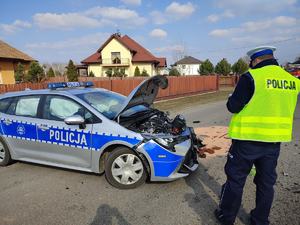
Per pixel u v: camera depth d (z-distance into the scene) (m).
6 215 3.55
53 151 4.75
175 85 21.39
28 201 3.90
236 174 2.98
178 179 4.49
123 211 3.56
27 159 5.09
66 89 5.21
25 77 28.23
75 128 4.46
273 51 2.88
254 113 2.78
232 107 2.87
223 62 44.69
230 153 3.03
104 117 4.33
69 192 4.15
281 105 2.75
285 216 3.29
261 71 2.77
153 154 4.00
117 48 46.16
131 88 17.47
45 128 4.75
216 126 8.82
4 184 4.50
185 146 4.21
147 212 3.52
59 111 4.74
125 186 4.21
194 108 14.06
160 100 19.09
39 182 4.55
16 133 5.09
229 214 3.09
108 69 45.03
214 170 4.86
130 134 4.09
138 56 47.44
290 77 2.83
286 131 2.80
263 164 2.91
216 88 30.31
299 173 4.57
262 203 2.98
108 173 4.25
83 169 4.53
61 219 3.43
